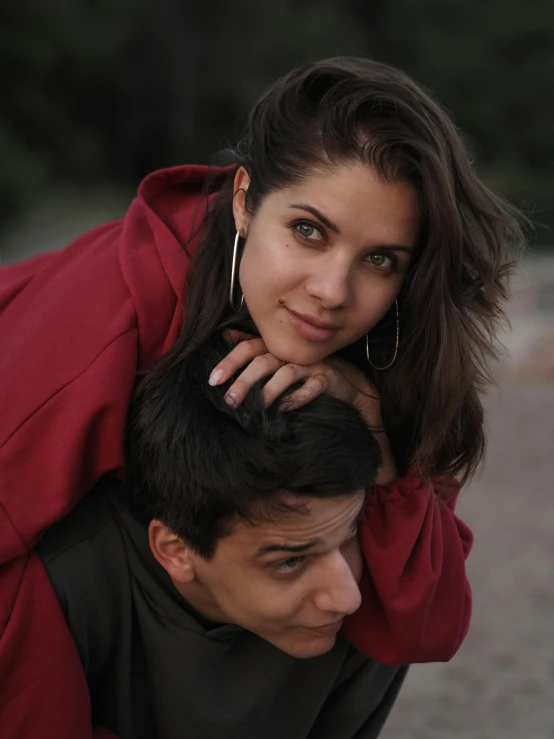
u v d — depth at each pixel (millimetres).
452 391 1387
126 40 23969
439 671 2904
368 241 1230
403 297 1384
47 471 1278
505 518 4105
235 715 1414
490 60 25500
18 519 1260
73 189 21906
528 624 3180
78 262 1484
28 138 21688
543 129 25172
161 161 25484
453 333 1352
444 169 1239
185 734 1421
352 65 1300
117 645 1373
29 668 1252
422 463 1419
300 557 1209
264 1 24625
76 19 21953
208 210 1454
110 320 1340
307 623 1244
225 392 1247
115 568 1344
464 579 1445
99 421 1289
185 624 1351
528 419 5617
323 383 1265
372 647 1391
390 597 1336
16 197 18078
